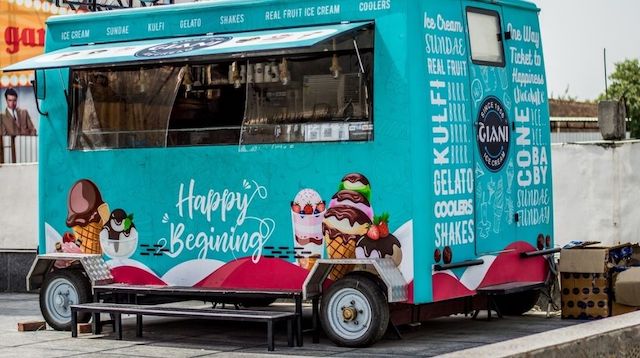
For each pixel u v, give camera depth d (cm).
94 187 1167
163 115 1121
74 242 1180
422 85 978
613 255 1166
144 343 1052
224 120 1080
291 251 1036
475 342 1012
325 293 998
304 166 1029
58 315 1164
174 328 1173
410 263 972
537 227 1147
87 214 1170
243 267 1066
